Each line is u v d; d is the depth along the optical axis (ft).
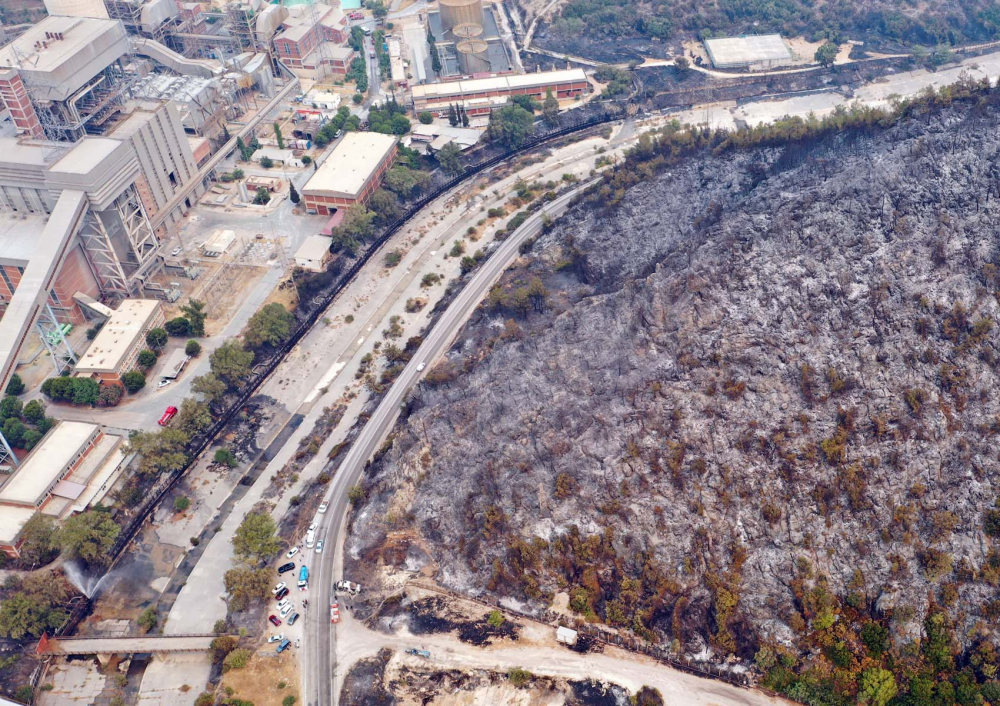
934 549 579.07
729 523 620.08
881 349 655.76
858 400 638.53
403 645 623.77
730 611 590.96
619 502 650.02
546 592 634.43
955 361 637.30
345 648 630.33
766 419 649.20
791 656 568.41
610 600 621.72
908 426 618.03
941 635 551.59
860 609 575.38
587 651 604.08
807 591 585.63
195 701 606.96
